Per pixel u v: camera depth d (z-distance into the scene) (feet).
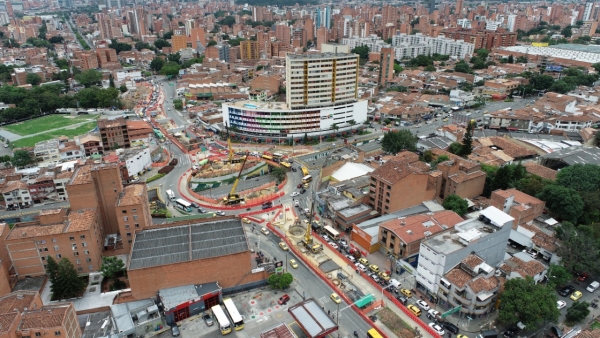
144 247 438.81
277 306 426.51
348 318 408.46
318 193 614.75
